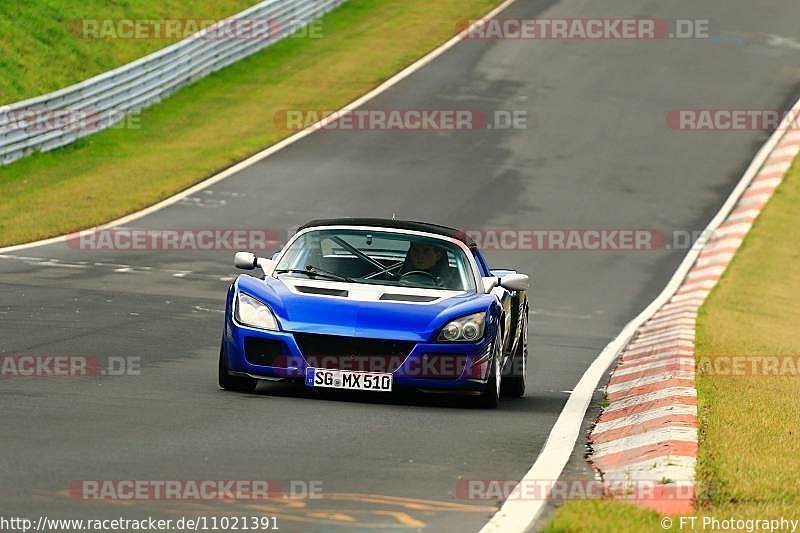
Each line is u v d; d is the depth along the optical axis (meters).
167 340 49.72
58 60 135.75
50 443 28.16
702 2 181.25
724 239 98.62
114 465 26.22
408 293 38.91
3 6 139.12
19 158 108.38
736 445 30.84
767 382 46.50
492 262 86.81
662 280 85.44
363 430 32.31
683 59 154.12
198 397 36.34
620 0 180.88
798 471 28.09
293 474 26.33
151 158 114.12
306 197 102.00
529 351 56.66
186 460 27.12
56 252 78.44
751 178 116.06
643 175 114.81
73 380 38.28
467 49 156.00
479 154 117.88
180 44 137.25
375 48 157.38
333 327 36.88
